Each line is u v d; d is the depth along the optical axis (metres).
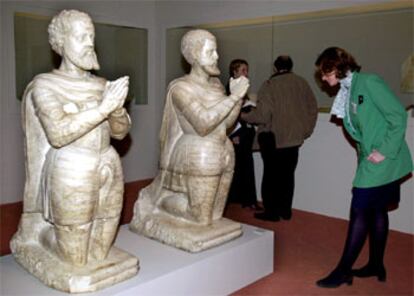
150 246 2.88
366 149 2.77
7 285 2.30
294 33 4.62
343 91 2.95
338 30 4.32
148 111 6.19
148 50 6.09
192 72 3.00
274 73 4.63
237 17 5.11
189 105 2.82
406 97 3.97
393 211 4.13
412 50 3.88
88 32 2.29
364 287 2.95
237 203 4.95
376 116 2.73
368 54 4.16
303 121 4.26
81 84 2.31
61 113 2.15
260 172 5.12
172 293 2.52
